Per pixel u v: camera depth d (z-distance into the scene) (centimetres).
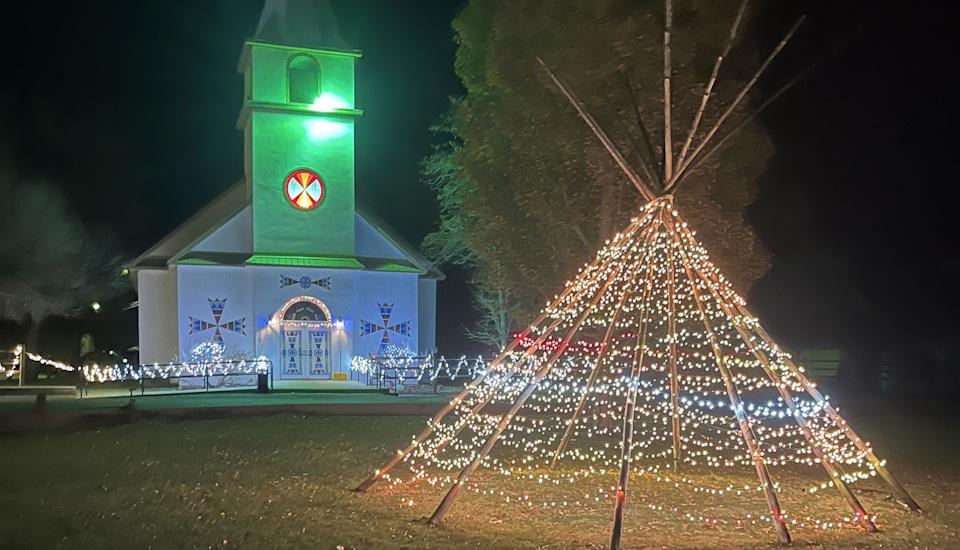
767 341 908
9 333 4012
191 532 793
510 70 1435
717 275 911
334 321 2970
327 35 3066
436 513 836
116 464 1181
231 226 3009
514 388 1523
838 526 848
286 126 3005
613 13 1369
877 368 2900
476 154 1540
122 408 1784
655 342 1470
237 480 1069
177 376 2619
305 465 1194
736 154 1420
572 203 1459
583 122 1386
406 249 3222
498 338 3300
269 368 2820
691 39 1351
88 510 882
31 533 787
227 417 1788
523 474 1152
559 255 1484
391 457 1279
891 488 1001
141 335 3023
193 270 2891
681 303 1307
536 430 1653
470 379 3117
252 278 2900
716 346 849
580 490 1038
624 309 1175
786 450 1462
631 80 1358
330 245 3014
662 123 1355
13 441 1416
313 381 2875
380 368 2773
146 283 3056
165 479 1068
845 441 1508
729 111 888
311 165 3017
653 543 767
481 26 1525
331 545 750
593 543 764
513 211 1534
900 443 1516
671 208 896
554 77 898
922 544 774
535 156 1462
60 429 1573
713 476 1152
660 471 1200
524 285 1557
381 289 3092
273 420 1727
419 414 1927
